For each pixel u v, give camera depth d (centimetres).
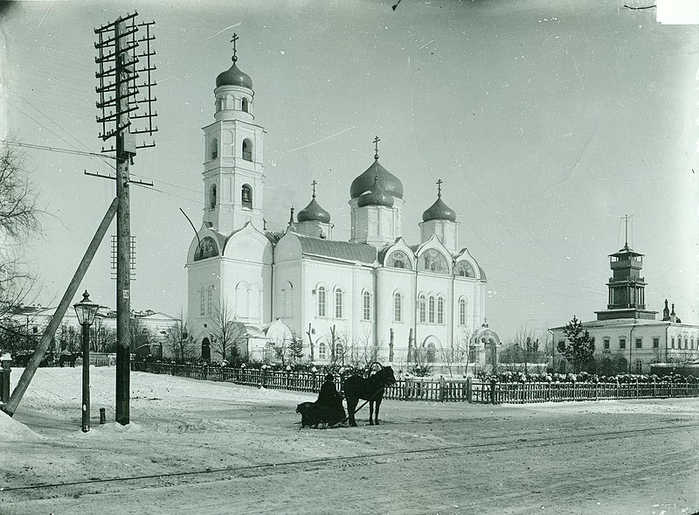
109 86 1547
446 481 941
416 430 1534
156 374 4309
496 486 912
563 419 1944
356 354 5991
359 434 1416
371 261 6794
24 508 758
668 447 1312
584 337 6012
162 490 854
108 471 952
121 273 1527
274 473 976
